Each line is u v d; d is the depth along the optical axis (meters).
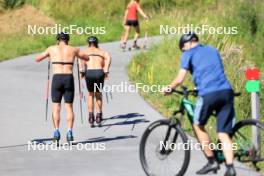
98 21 115.31
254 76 31.41
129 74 63.38
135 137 38.25
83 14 118.31
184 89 28.08
